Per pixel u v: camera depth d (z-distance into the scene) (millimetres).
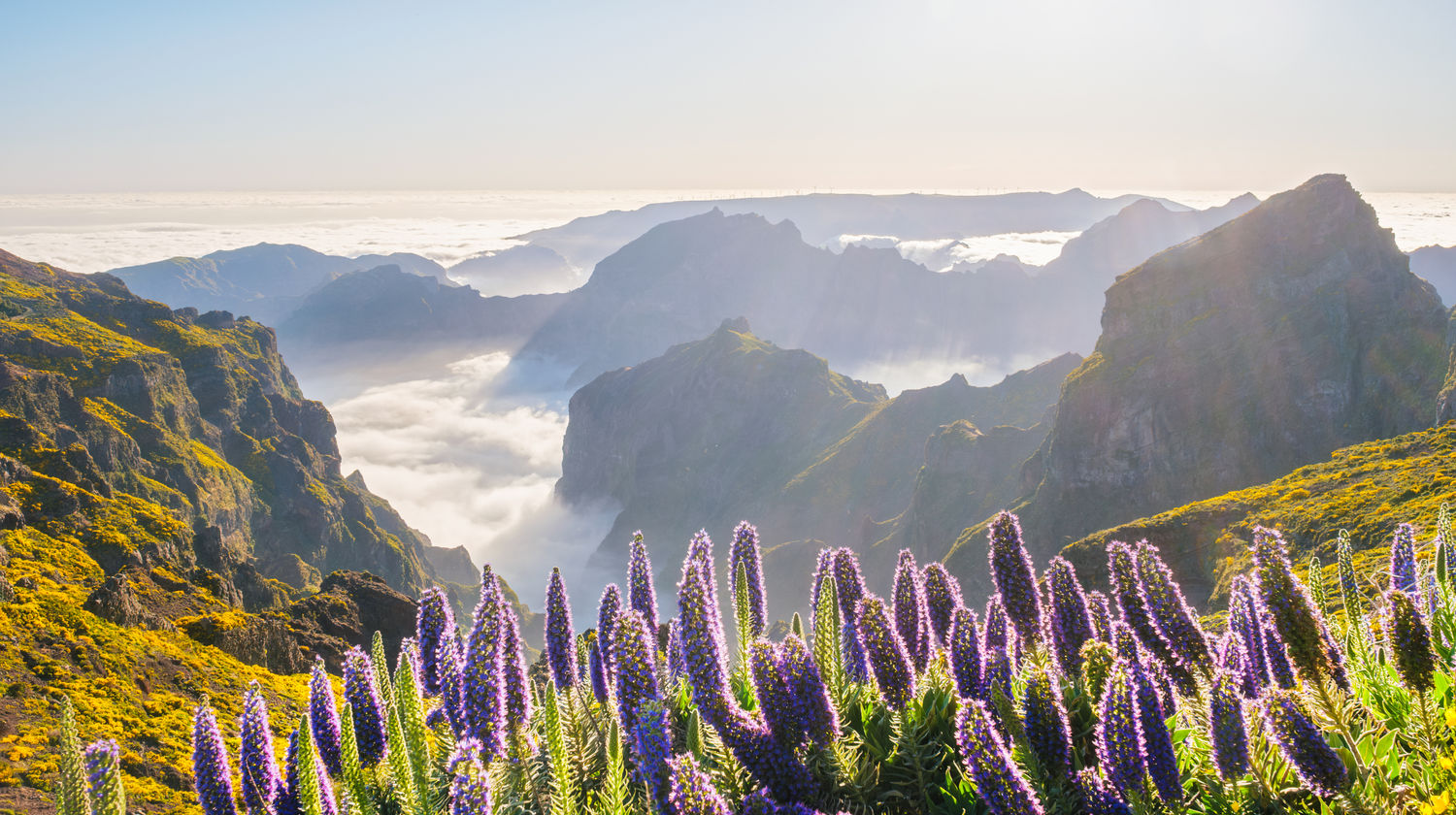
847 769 3900
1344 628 5051
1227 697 3514
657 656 4891
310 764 3543
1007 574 4449
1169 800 3303
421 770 3629
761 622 5234
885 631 4305
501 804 3762
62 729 2676
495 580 4336
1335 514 53156
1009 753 3486
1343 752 3506
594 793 3943
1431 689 3795
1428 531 36844
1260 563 3912
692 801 2998
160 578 59406
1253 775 3463
